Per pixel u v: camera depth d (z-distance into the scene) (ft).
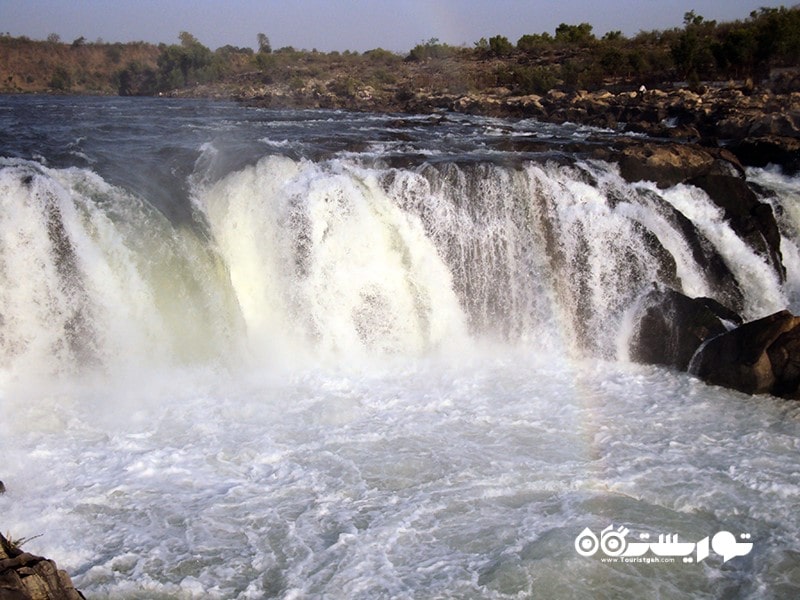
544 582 32.09
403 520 36.24
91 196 55.72
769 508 37.01
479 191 63.00
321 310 58.70
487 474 40.24
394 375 53.72
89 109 152.15
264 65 284.82
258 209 61.52
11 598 25.52
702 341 53.16
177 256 55.47
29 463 40.73
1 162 57.21
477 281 62.59
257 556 33.83
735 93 141.69
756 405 48.37
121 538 34.83
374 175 63.10
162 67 297.74
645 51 197.88
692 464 41.11
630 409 48.11
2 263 51.57
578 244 61.26
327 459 41.75
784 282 66.44
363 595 31.42
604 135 111.24
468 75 216.13
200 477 39.91
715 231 65.82
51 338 52.21
